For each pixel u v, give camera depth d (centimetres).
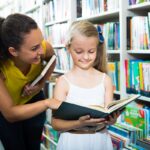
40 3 343
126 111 206
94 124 116
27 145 170
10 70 132
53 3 311
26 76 143
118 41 210
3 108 122
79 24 128
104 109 111
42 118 170
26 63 133
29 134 168
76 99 125
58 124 122
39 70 148
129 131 191
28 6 387
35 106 120
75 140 124
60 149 127
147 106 206
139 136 192
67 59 279
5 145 156
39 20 352
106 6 221
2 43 122
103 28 225
